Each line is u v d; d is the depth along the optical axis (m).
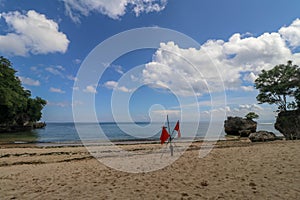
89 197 4.29
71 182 5.61
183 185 5.01
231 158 8.55
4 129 45.19
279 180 4.97
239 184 4.85
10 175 6.95
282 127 27.28
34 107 56.50
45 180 5.97
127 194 4.45
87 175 6.55
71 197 4.32
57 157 11.71
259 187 4.54
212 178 5.56
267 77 29.11
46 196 4.41
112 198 4.20
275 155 8.37
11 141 24.88
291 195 3.96
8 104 37.50
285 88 27.09
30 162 10.14
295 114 26.41
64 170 7.65
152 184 5.21
